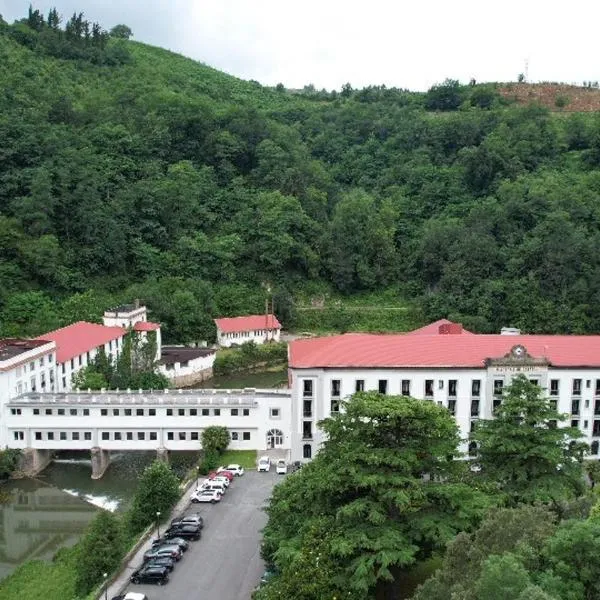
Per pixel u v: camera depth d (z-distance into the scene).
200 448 98.06
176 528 72.38
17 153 179.62
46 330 142.88
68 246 174.75
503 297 179.00
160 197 191.00
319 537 51.53
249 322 166.75
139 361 133.88
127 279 178.62
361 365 89.44
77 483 95.81
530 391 66.50
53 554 77.19
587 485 73.19
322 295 197.62
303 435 91.38
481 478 62.22
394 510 54.09
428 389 90.12
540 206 197.88
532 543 39.38
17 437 97.88
